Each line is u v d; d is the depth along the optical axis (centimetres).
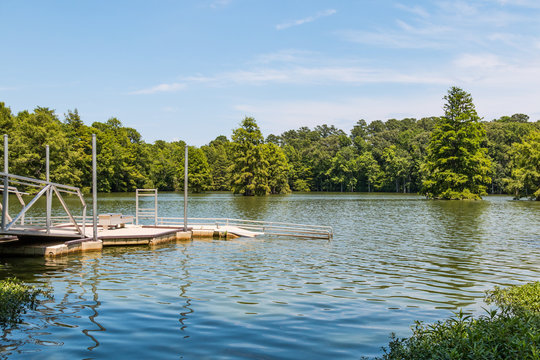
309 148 15575
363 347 840
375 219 4144
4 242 2209
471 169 8288
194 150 12488
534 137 7700
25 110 9688
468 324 862
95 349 817
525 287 1252
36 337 881
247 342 863
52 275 1569
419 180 12238
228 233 2786
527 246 2372
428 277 1566
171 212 5094
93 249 2194
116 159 10731
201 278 1521
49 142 7662
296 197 9500
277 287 1381
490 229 3238
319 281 1484
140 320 1006
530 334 695
